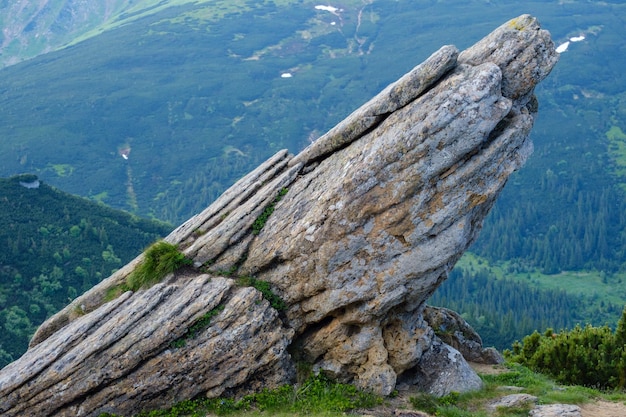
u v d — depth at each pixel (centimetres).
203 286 2734
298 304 2806
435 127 2566
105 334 2591
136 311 2648
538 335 3703
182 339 2620
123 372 2562
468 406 2686
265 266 2828
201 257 2872
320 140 2923
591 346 3375
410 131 2592
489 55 2688
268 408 2608
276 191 2939
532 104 2886
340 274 2691
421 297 2777
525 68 2669
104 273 10612
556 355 3362
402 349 2792
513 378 3072
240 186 3125
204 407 2616
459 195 2619
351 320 2734
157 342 2584
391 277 2658
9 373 2588
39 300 9538
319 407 2600
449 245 2636
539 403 2622
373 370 2739
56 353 2588
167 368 2595
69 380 2534
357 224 2653
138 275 2872
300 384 2748
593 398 2806
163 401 2603
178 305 2647
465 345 3494
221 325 2645
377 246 2655
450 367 2848
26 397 2527
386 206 2625
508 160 2688
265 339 2677
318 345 2803
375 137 2705
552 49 2691
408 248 2644
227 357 2630
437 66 2620
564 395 2723
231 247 2866
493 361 3453
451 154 2578
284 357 2725
